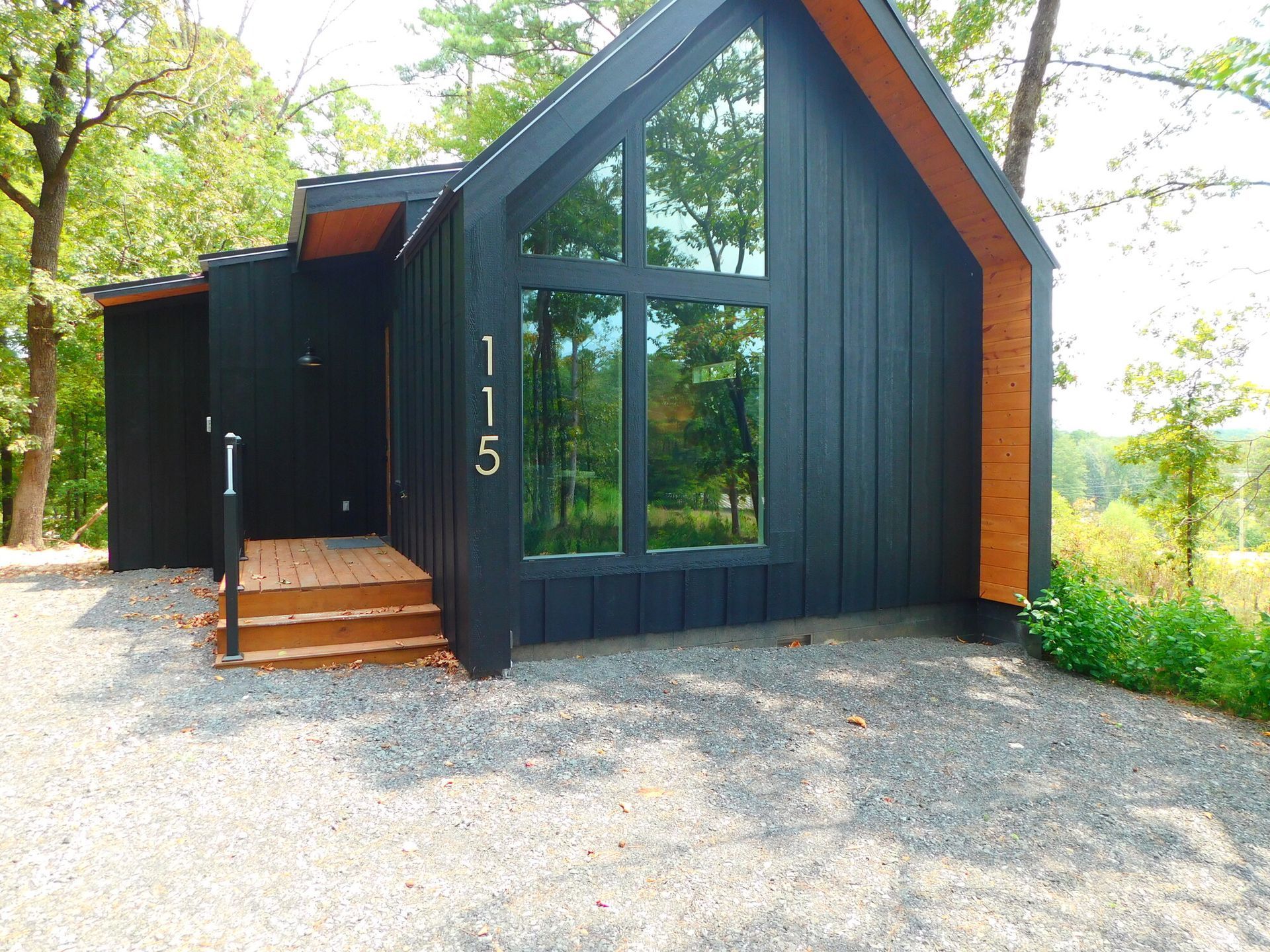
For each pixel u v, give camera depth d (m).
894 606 6.11
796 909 2.36
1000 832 2.94
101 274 13.41
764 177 5.54
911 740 3.91
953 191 5.87
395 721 3.84
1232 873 2.69
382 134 22.14
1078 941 2.25
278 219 17.92
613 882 2.48
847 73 5.75
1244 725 4.41
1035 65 9.60
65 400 15.43
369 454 8.32
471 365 4.34
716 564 5.38
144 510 8.92
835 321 5.79
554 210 4.86
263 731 3.67
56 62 10.97
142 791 3.04
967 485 6.36
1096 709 4.57
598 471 5.02
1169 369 11.65
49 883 2.39
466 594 4.47
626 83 4.62
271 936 2.16
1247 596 10.77
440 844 2.70
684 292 5.23
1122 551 11.88
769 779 3.35
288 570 5.75
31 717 3.81
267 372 7.96
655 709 4.16
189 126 13.09
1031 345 5.88
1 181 11.17
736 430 5.47
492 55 16.77
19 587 7.64
